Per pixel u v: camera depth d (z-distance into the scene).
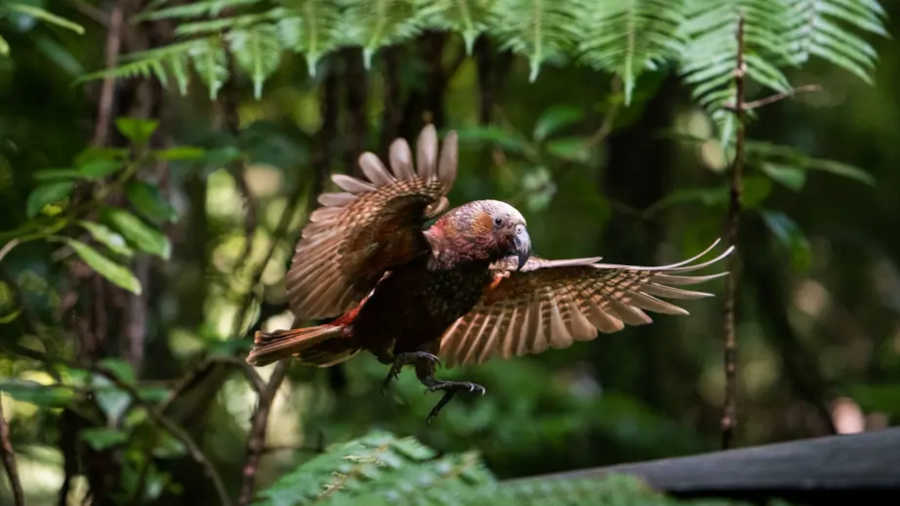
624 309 7.74
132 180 8.82
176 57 8.57
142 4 10.37
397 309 7.05
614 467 5.73
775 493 5.01
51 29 11.25
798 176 9.96
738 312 14.74
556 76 14.48
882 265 17.77
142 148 9.14
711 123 14.43
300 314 6.84
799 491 4.96
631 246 14.20
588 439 13.98
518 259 7.16
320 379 13.84
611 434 13.90
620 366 15.58
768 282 15.31
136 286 8.34
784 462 5.27
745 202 10.16
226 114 10.78
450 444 12.84
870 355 18.50
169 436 10.28
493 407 12.91
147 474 10.59
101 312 10.13
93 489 10.25
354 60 10.26
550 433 12.88
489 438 12.95
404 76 10.24
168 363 12.55
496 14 8.21
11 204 11.44
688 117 16.20
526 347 7.98
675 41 8.07
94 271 10.10
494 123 11.37
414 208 6.39
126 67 8.38
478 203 7.25
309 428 13.59
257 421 8.78
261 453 8.82
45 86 12.02
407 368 12.35
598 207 11.17
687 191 10.56
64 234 10.23
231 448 15.33
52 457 12.56
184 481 12.30
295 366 13.63
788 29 8.21
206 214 14.02
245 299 10.70
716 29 8.21
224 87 10.67
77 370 9.41
